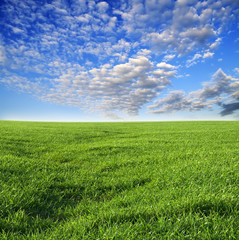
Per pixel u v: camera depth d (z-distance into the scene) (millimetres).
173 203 2871
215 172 4500
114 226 2416
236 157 6156
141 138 11797
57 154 7512
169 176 4488
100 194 3910
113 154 7512
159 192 3584
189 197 3061
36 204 3240
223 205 2756
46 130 16375
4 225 2521
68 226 2496
